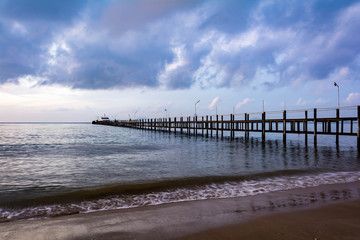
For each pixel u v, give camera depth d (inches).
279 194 281.7
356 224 185.0
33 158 645.9
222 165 512.1
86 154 725.3
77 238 166.2
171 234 170.6
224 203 247.3
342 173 417.1
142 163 543.5
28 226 189.5
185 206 239.5
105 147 947.3
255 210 222.4
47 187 333.4
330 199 257.6
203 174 413.4
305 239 158.6
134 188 317.4
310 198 262.2
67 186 337.7
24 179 387.2
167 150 826.2
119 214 216.8
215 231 174.4
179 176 396.8
